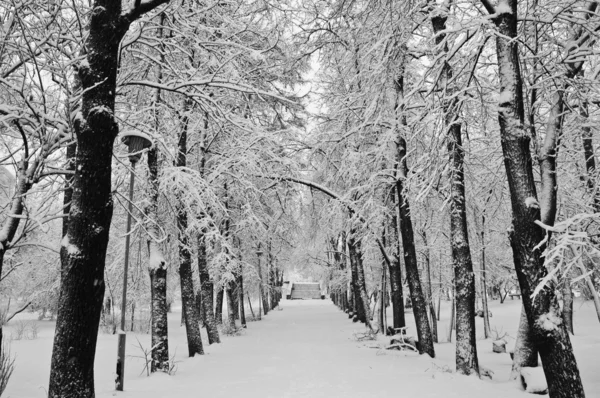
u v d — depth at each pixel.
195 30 9.91
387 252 15.92
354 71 14.38
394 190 15.07
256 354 12.84
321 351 13.29
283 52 13.03
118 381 7.79
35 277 20.22
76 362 4.55
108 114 4.98
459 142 9.41
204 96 9.05
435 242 21.34
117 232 19.42
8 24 5.77
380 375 8.98
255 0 11.07
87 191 4.82
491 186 11.33
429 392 7.22
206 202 11.72
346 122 14.30
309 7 13.12
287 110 14.63
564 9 7.29
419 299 12.35
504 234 18.30
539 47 9.26
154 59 9.05
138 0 5.38
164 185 9.38
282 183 14.73
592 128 9.45
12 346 14.91
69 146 6.83
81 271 4.68
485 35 6.34
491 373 9.34
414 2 8.45
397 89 12.14
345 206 14.66
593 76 7.96
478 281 23.61
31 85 6.02
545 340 5.23
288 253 34.53
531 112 8.34
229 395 7.20
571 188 10.24
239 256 23.34
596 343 13.36
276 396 7.06
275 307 46.53
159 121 11.07
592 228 8.59
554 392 5.16
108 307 26.61
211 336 16.38
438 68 7.34
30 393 7.31
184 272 13.30
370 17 10.53
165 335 10.05
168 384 8.52
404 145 12.91
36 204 6.78
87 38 5.43
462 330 9.12
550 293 5.34
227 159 12.84
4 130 6.86
